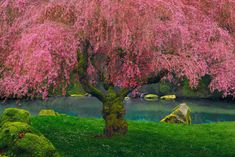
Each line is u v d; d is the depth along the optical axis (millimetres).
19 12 16000
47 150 12578
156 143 18438
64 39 14641
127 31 14078
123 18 14258
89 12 14336
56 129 20156
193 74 14922
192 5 16281
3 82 15211
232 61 15375
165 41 15016
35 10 15391
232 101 55750
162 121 30312
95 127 21812
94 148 16641
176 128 23891
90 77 18422
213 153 17828
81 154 15836
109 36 15023
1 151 12672
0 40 15844
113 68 16688
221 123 27188
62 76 16234
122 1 14188
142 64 16234
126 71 15992
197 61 15359
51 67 14531
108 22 14289
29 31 14930
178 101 55500
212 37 15852
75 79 17875
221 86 15336
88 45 16438
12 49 15945
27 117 16750
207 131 23297
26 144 12477
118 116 18172
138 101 55281
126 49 14938
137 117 42625
